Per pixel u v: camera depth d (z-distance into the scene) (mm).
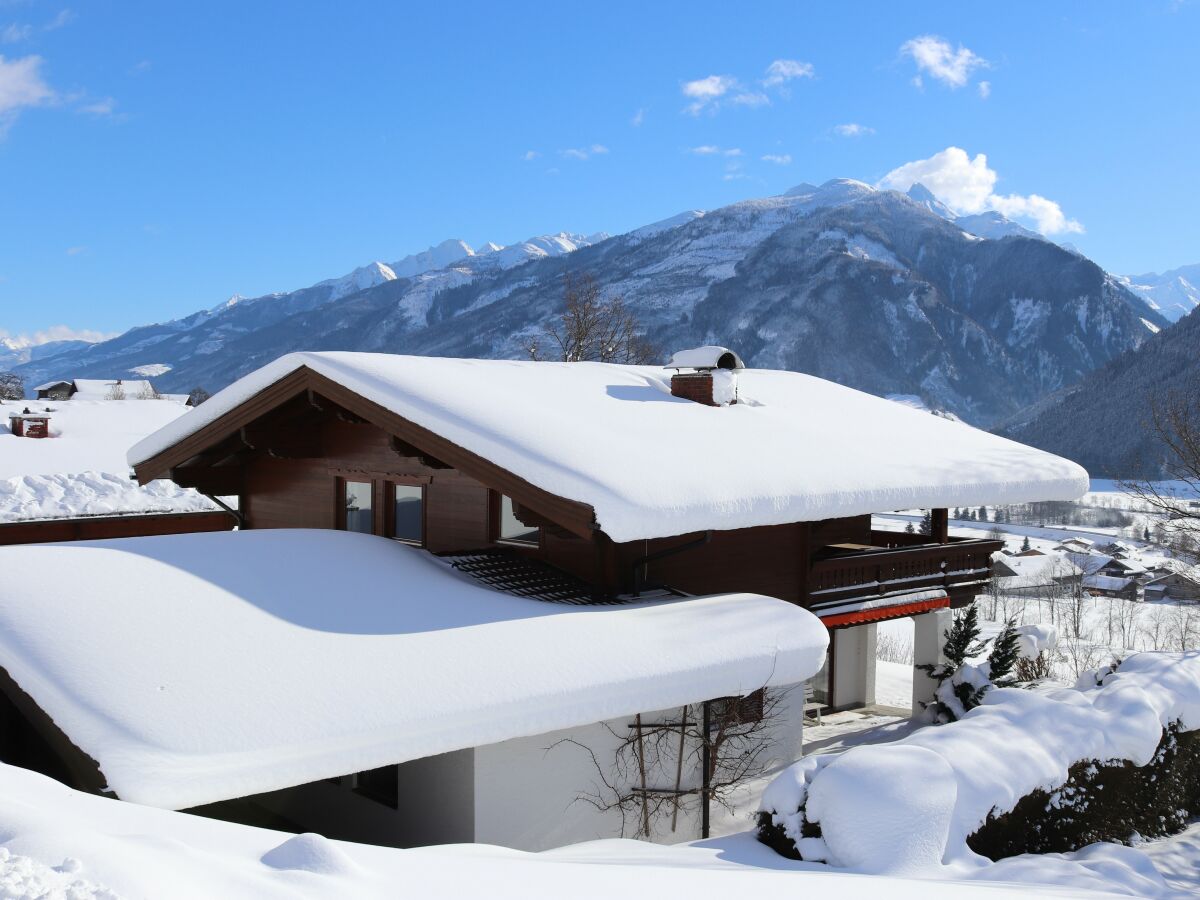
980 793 8344
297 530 11141
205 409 13852
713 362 15031
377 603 9203
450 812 8883
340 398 11938
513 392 12688
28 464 27859
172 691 6852
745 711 11297
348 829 10141
